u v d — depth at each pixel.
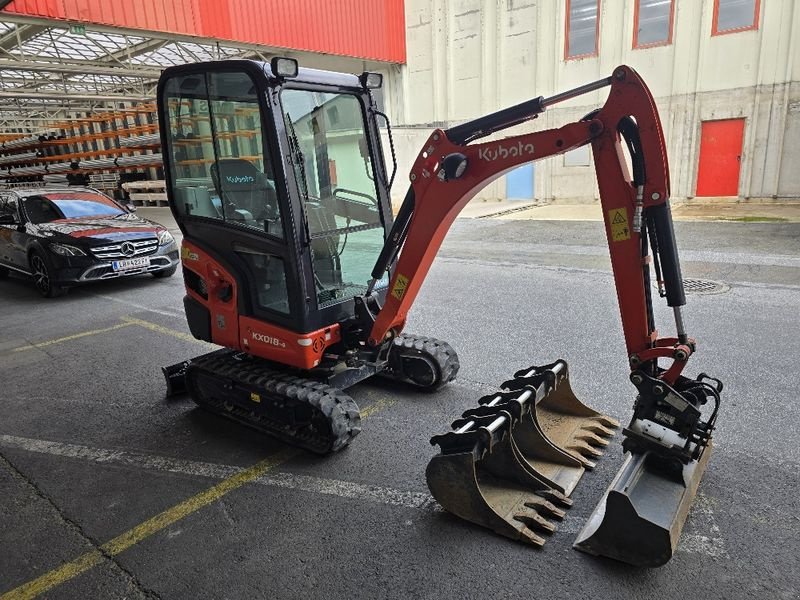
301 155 3.62
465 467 2.86
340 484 3.40
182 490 3.42
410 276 3.47
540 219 13.98
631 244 2.70
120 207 9.95
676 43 14.41
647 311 2.81
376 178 4.24
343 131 4.00
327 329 3.82
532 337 5.70
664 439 2.80
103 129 21.22
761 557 2.64
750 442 3.56
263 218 3.70
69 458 3.85
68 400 4.80
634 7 14.82
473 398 4.46
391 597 2.51
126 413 4.50
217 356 4.43
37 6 10.75
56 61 15.17
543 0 16.17
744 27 13.55
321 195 3.93
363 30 17.42
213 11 13.41
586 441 3.57
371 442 3.87
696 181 14.99
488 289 7.63
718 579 2.52
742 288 6.88
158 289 8.83
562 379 3.66
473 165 3.03
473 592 2.51
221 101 3.66
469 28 17.75
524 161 2.87
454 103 18.72
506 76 17.48
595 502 3.07
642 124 2.53
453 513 3.01
